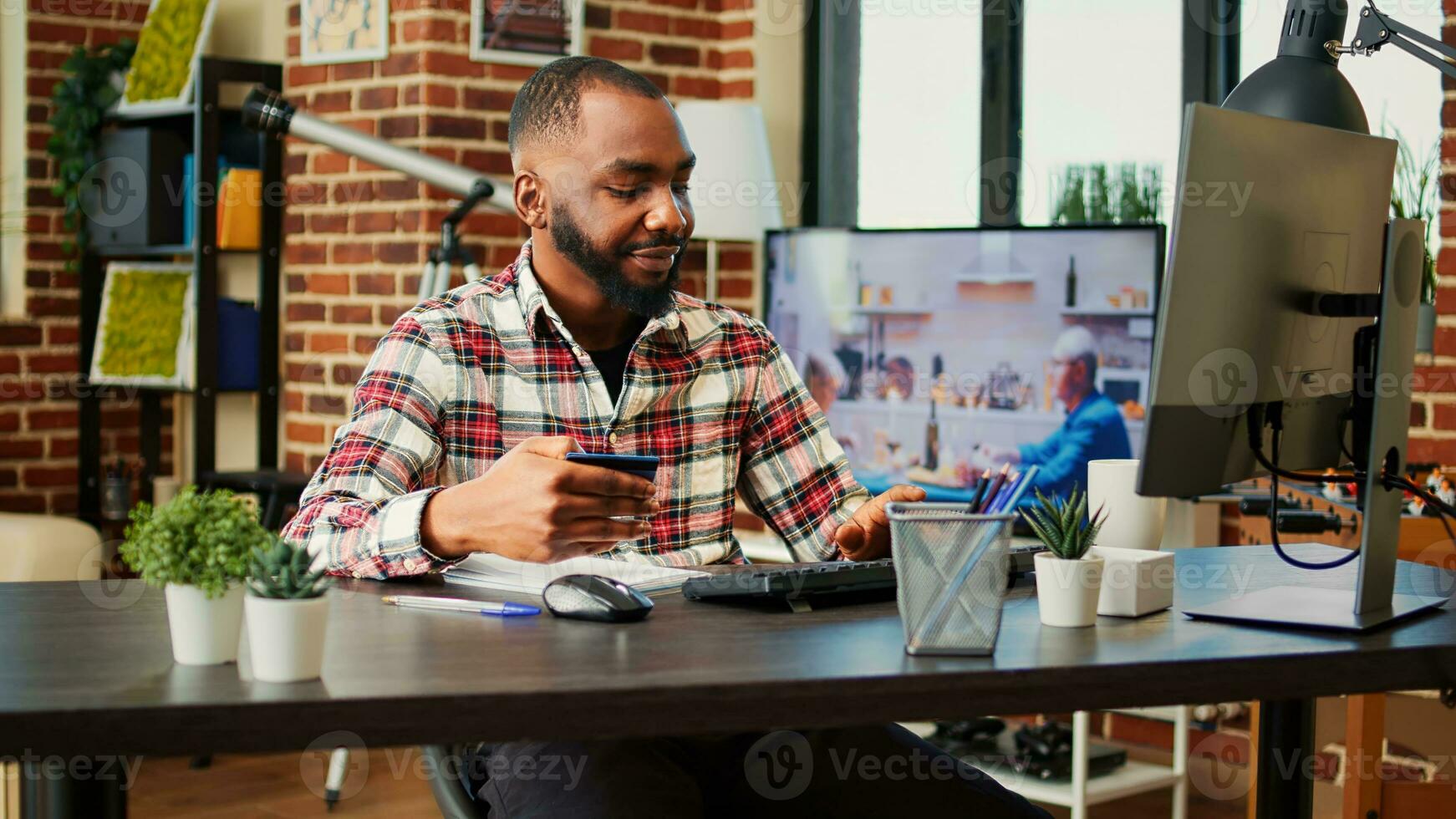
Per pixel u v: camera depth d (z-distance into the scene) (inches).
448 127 145.9
